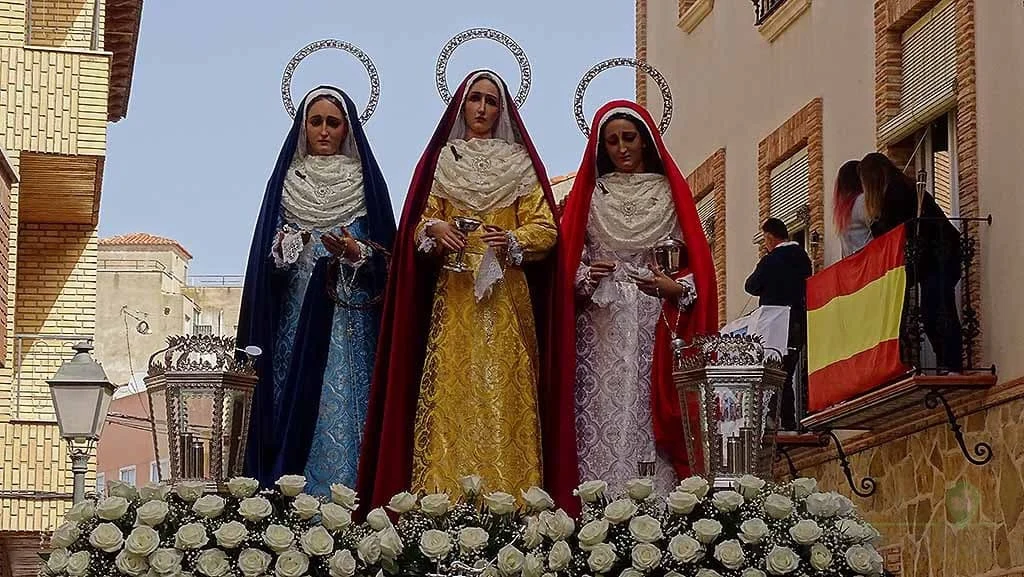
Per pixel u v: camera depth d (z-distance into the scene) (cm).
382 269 846
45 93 2178
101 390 1483
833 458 1655
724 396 766
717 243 2009
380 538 705
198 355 768
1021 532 1297
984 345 1357
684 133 2161
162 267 4553
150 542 709
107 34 2552
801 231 1800
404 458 801
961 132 1412
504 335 812
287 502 736
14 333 2220
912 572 1486
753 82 1920
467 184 819
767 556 712
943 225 1366
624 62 909
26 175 2258
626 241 854
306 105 861
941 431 1434
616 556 706
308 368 831
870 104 1605
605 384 848
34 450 2141
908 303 1365
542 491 740
